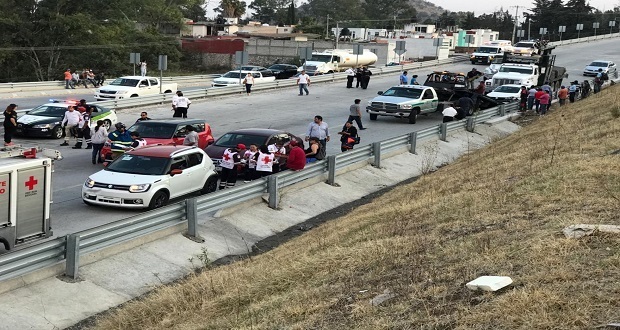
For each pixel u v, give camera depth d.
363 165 22.23
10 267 10.70
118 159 17.48
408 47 87.56
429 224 12.08
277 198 17.30
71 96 44.47
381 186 21.17
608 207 10.57
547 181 13.27
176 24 97.38
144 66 52.69
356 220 14.30
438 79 38.31
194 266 13.21
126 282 12.14
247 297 9.94
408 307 7.82
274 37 93.06
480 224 11.17
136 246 13.26
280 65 60.75
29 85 44.59
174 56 85.12
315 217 17.56
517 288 7.65
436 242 10.50
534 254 8.62
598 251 8.29
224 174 19.25
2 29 68.81
